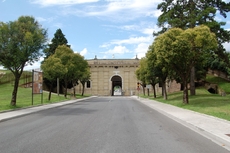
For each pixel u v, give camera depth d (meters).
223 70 72.12
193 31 26.78
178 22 36.72
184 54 27.16
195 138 10.94
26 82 64.12
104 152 8.35
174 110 23.81
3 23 25.61
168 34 27.38
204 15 35.50
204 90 54.41
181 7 38.25
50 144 9.58
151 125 14.83
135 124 15.21
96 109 27.33
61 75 43.22
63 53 52.94
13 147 9.11
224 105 24.97
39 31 26.48
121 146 9.25
